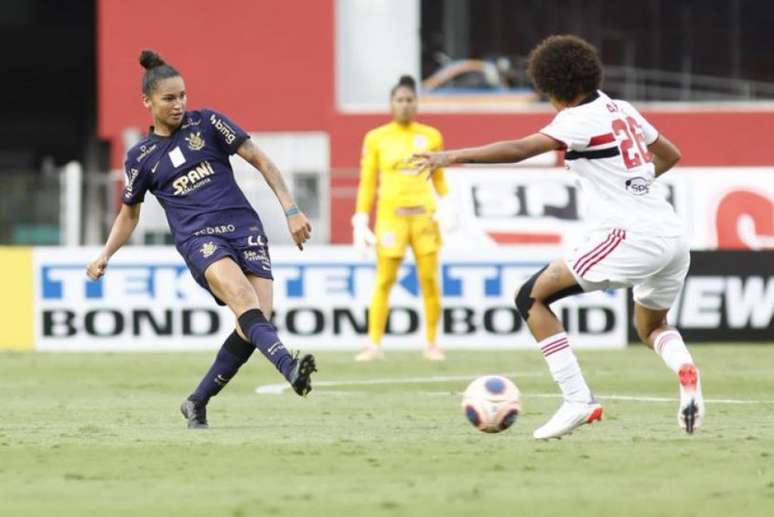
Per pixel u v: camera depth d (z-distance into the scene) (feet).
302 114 308.40
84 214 243.40
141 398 138.62
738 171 236.02
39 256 211.00
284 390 146.41
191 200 104.12
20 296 211.41
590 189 93.97
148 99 104.32
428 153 91.09
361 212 185.98
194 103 309.01
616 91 310.24
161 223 247.50
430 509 69.41
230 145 104.63
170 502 72.33
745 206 235.61
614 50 309.83
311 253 209.77
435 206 186.39
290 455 89.92
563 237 236.22
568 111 93.71
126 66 307.78
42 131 474.90
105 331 210.18
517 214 236.43
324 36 307.58
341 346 209.36
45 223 245.04
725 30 309.01
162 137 104.88
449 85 309.01
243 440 99.14
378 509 69.51
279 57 308.60
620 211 93.25
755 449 92.07
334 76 307.78
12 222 244.83
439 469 83.30
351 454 90.17
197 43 308.40
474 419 98.78
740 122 309.42
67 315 210.59
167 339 210.38
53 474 82.53
